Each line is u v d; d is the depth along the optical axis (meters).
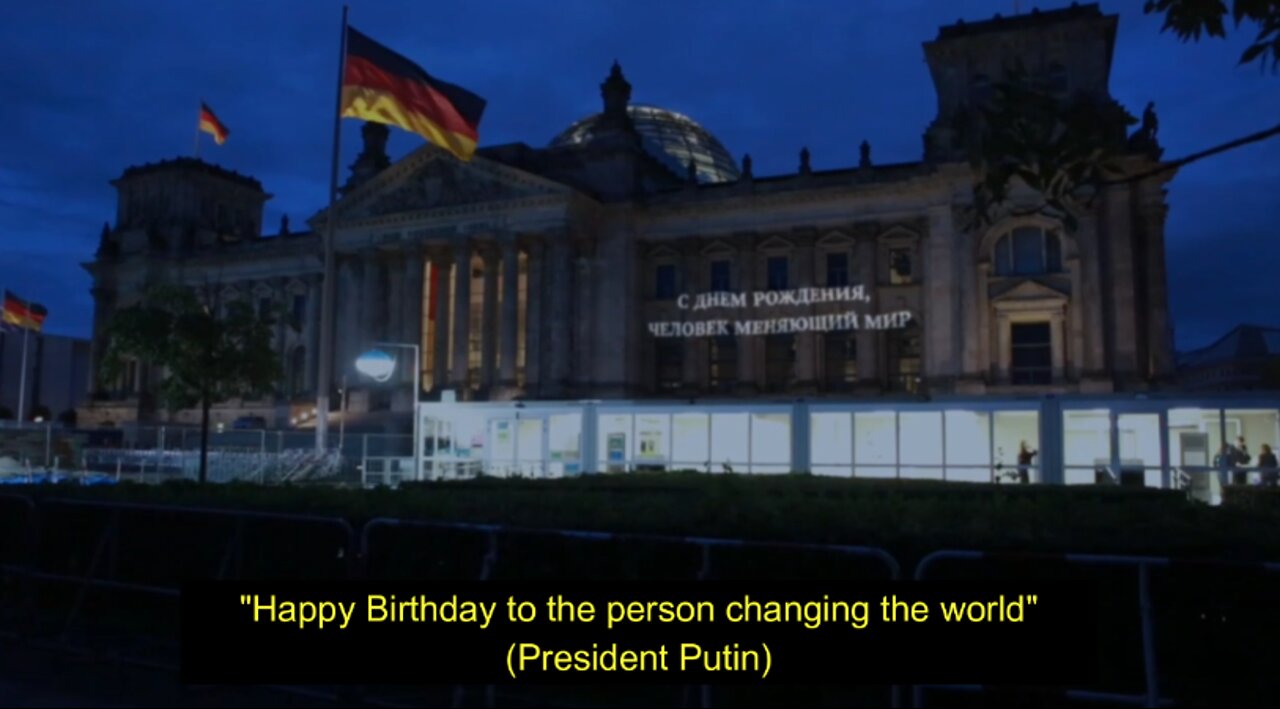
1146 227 75.12
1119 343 73.12
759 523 12.47
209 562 16.06
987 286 76.50
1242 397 46.44
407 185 95.81
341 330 100.75
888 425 52.56
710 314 89.19
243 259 113.00
